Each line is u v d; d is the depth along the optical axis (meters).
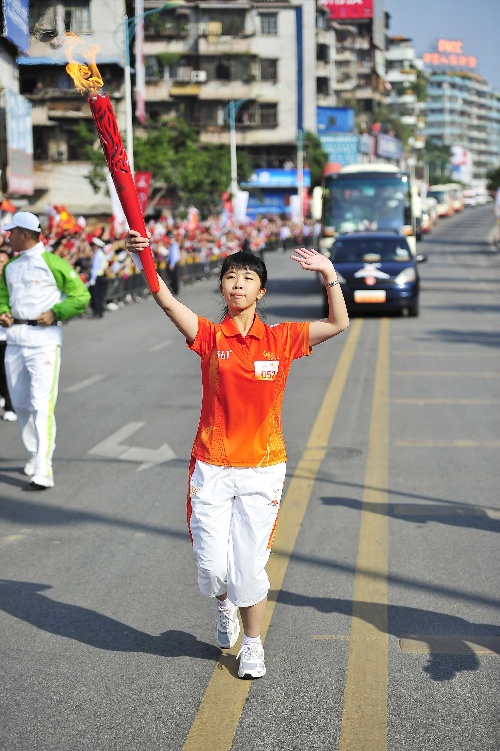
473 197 173.75
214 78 81.00
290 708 4.69
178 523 7.98
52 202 56.91
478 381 15.38
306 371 16.56
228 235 47.50
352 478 9.38
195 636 5.63
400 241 26.08
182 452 10.65
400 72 164.38
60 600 6.24
